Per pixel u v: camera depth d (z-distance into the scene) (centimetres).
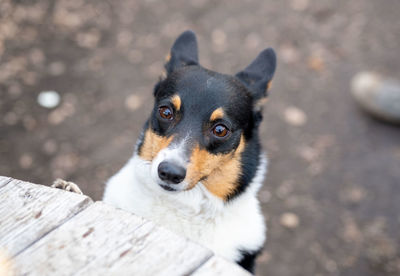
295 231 111
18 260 46
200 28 160
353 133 133
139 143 71
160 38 156
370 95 133
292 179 121
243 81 75
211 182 68
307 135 131
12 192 50
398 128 134
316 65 148
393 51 153
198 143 66
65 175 117
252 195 72
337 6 166
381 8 166
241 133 71
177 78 70
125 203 69
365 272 104
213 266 46
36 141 124
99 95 138
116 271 46
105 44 154
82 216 49
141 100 137
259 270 104
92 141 126
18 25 156
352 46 155
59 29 157
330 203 117
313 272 105
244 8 166
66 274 45
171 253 47
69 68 145
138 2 167
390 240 109
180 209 68
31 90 137
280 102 138
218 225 69
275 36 157
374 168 124
